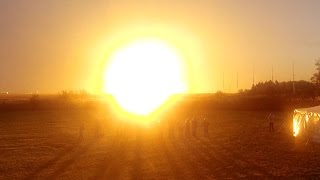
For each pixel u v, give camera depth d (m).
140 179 22.69
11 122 65.69
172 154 31.45
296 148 32.25
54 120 69.12
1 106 94.56
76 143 39.97
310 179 21.27
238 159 28.02
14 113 88.06
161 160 28.80
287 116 69.06
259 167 24.83
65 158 30.91
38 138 44.72
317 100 90.00
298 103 86.81
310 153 29.53
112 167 26.56
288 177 21.83
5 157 32.09
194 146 35.62
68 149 35.88
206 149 33.53
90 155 32.03
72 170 25.91
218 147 34.47
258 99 89.50
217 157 29.22
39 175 24.69
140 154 31.97
